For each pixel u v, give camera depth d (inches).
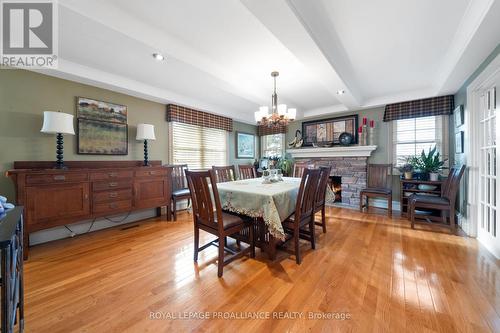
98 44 85.2
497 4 58.4
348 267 77.4
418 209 149.1
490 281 67.3
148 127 130.9
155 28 78.6
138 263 81.0
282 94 152.9
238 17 72.7
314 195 93.4
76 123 112.0
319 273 73.5
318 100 167.8
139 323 51.5
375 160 170.9
